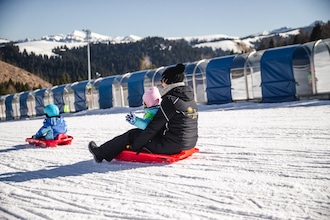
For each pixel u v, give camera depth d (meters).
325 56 16.59
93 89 27.36
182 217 2.82
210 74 20.33
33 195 3.74
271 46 69.56
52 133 7.63
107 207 3.18
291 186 3.46
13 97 34.22
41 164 5.52
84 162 5.42
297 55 17.03
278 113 11.59
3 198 3.70
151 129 4.73
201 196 3.33
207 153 5.45
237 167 4.41
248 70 18.91
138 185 3.86
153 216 2.88
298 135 6.59
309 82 16.75
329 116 9.52
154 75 23.11
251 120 10.06
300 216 2.71
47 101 30.81
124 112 21.50
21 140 9.44
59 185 4.11
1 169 5.30
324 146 5.34
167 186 3.74
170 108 4.64
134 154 5.04
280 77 17.61
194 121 4.90
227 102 19.83
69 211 3.15
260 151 5.30
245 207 2.96
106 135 9.14
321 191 3.25
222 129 8.41
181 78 4.80
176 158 4.79
